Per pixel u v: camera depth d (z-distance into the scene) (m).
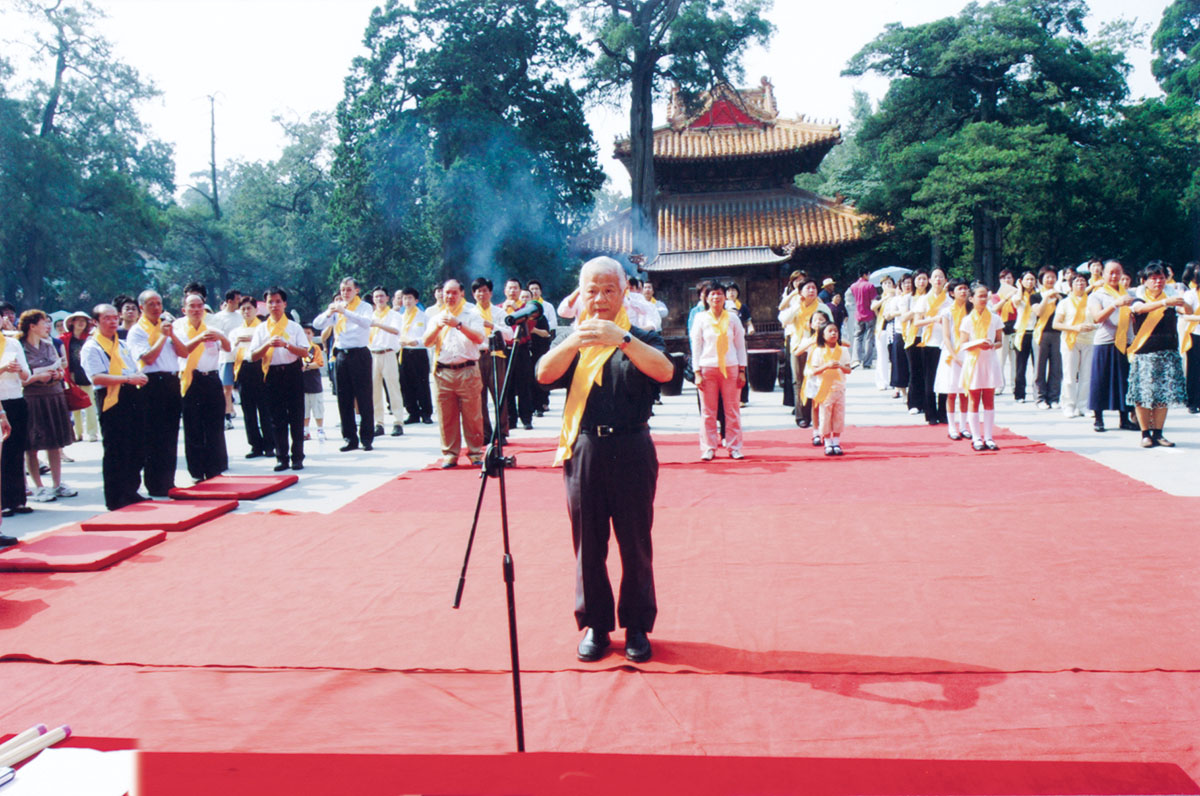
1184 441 8.80
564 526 6.33
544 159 30.66
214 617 4.63
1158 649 3.75
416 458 9.83
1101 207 33.56
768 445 9.82
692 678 3.67
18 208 34.81
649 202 27.56
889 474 7.83
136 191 40.12
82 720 3.47
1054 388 11.73
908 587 4.70
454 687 3.67
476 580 5.12
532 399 12.42
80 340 11.86
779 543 5.66
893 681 3.56
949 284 10.84
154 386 7.79
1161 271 8.36
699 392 8.88
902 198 31.61
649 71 27.77
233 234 48.53
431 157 30.05
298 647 4.17
